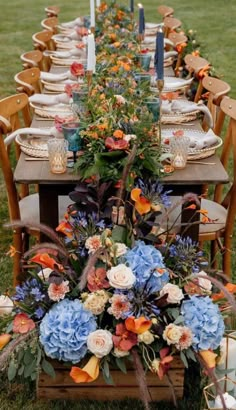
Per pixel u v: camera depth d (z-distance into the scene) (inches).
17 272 111.7
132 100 103.7
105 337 78.2
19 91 130.9
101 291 80.3
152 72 141.5
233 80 281.0
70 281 84.1
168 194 97.7
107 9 189.8
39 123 118.7
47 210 98.2
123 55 145.9
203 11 455.2
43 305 83.7
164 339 79.2
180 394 87.9
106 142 88.4
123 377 86.2
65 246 86.7
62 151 92.9
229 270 112.1
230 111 110.4
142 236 87.1
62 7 482.6
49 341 79.4
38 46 184.9
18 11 468.8
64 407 88.0
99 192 88.2
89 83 107.8
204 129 131.1
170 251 87.4
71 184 94.0
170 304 83.4
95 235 85.3
